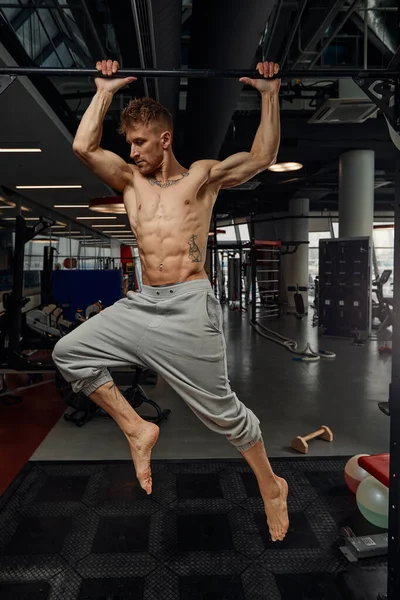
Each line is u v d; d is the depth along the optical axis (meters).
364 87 1.66
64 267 12.20
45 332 5.44
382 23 5.75
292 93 8.00
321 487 2.81
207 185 1.58
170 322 1.50
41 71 1.51
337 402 4.61
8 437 3.71
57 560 2.14
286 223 15.42
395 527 1.71
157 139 1.48
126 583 1.99
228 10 2.69
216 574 2.05
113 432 3.81
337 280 8.61
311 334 9.29
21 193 8.38
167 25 2.85
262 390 5.09
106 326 1.53
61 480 2.92
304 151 8.26
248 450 1.60
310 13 4.69
